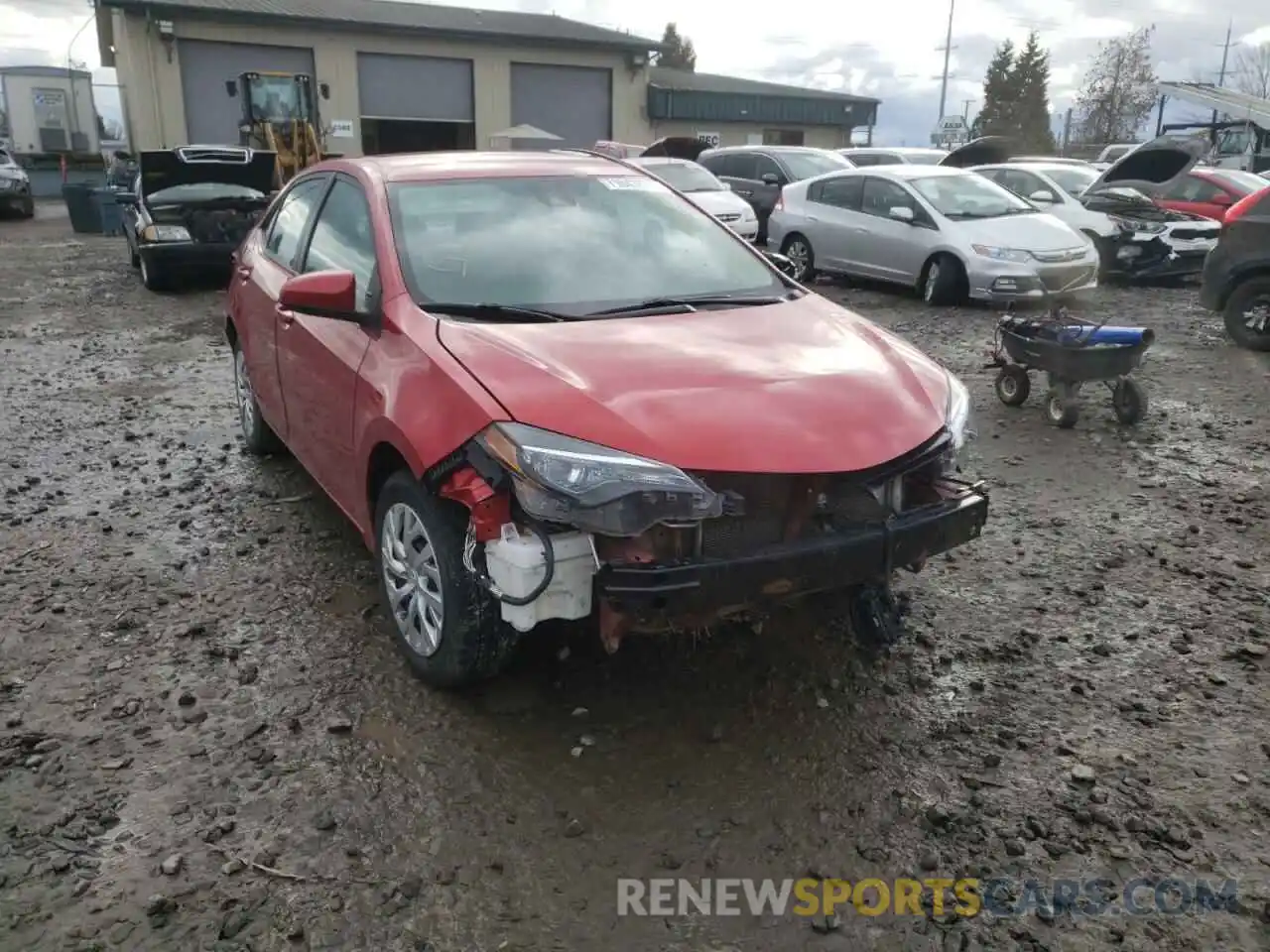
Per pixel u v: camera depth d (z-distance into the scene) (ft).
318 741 10.76
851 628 12.51
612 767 10.40
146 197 43.42
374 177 14.37
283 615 13.53
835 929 8.45
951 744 10.84
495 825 9.55
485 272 12.86
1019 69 242.37
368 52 96.94
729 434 9.77
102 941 8.19
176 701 11.49
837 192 44.65
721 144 121.19
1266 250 29.78
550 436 9.61
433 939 8.27
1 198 81.92
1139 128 183.62
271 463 19.89
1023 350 22.57
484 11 112.98
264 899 8.64
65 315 37.42
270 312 16.29
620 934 8.37
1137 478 19.31
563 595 9.78
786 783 10.19
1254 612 13.82
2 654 12.51
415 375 11.11
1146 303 40.19
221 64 90.99
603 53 108.37
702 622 9.96
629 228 14.40
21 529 16.52
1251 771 10.40
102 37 106.63
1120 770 10.41
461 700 11.50
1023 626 13.41
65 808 9.71
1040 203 45.50
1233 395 25.63
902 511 10.88
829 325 12.64
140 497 18.01
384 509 11.89
